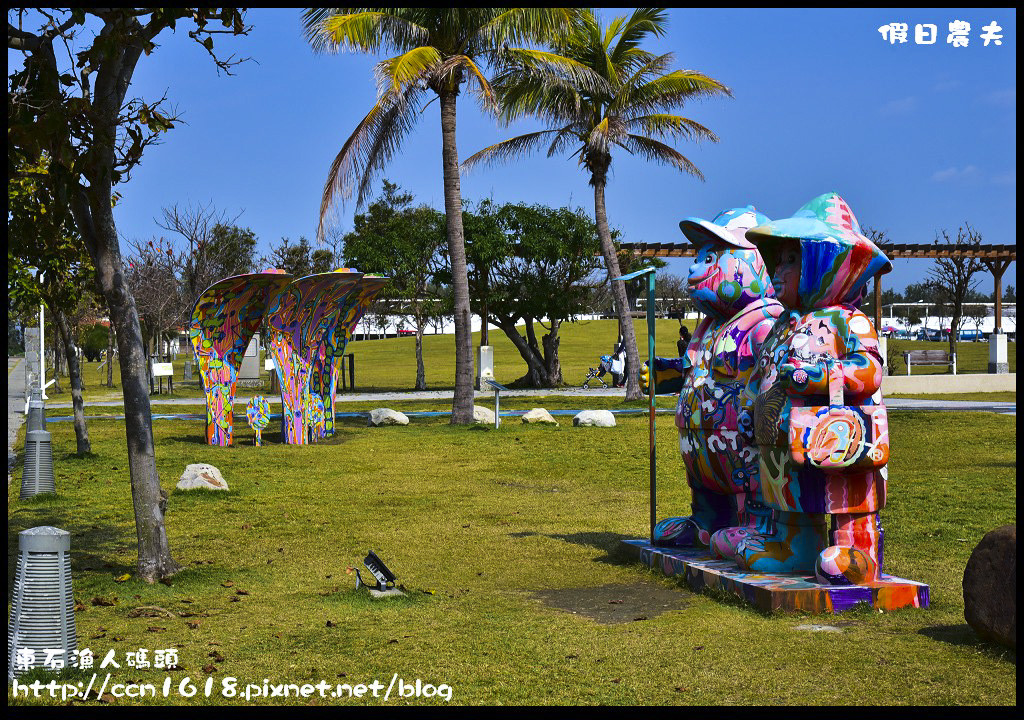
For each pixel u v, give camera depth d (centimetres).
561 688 630
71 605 678
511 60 2394
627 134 2853
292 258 4859
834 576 791
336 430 2316
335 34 2105
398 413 2398
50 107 863
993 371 3791
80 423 1881
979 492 1295
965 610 688
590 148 2848
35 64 892
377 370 5175
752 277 909
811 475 795
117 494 1472
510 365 5241
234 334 2070
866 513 801
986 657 654
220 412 2061
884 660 658
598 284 3781
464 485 1552
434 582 933
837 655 672
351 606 841
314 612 824
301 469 1730
